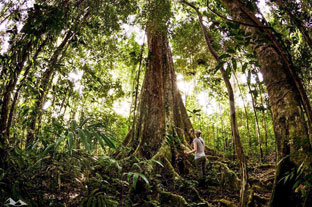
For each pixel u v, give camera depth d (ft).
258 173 15.61
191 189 12.57
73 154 6.25
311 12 8.07
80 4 11.13
